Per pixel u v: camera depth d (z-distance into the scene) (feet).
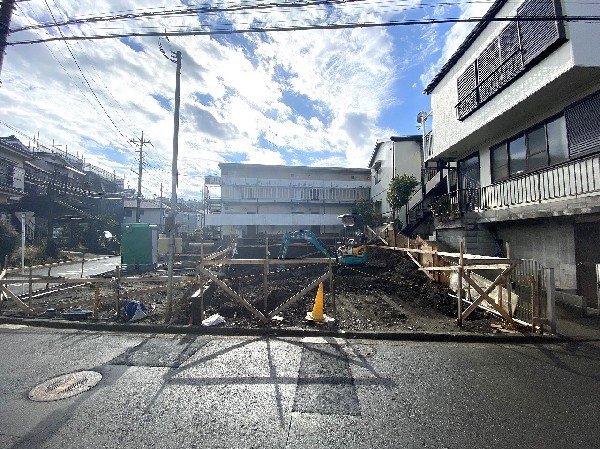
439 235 45.01
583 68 21.38
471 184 41.65
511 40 27.66
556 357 15.31
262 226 88.07
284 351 16.05
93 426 9.47
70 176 109.50
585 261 24.89
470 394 11.58
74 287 33.99
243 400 11.07
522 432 9.25
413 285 33.01
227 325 20.07
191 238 80.59
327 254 45.06
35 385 12.14
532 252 30.53
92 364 14.21
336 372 13.50
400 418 10.00
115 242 98.37
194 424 9.62
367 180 100.89
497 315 21.54
